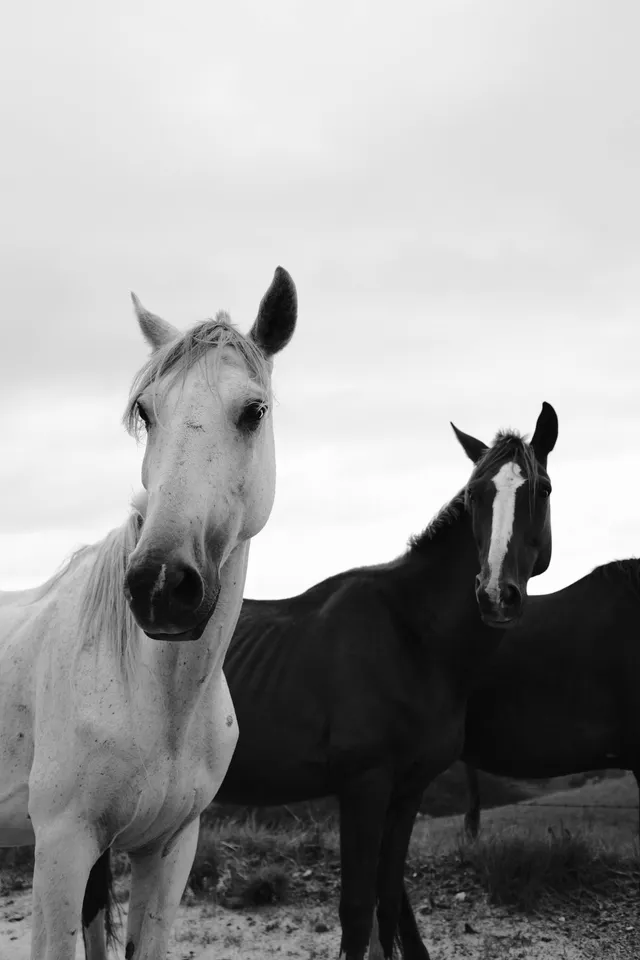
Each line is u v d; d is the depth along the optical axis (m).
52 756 2.37
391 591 4.28
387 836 4.10
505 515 4.00
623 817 7.17
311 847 5.68
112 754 2.33
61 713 2.40
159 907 2.52
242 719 4.20
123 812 2.35
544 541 4.28
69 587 2.67
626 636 4.58
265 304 2.59
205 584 2.12
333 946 4.46
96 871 3.20
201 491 2.14
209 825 6.33
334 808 7.14
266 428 2.43
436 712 4.06
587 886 4.95
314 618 4.36
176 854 2.54
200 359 2.29
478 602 3.95
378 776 3.96
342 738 3.99
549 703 4.60
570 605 4.72
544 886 4.86
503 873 4.92
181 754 2.42
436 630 4.12
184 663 2.35
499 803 9.09
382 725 3.98
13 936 4.52
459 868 5.29
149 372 2.32
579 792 8.34
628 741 4.56
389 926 4.00
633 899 4.82
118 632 2.41
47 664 2.50
